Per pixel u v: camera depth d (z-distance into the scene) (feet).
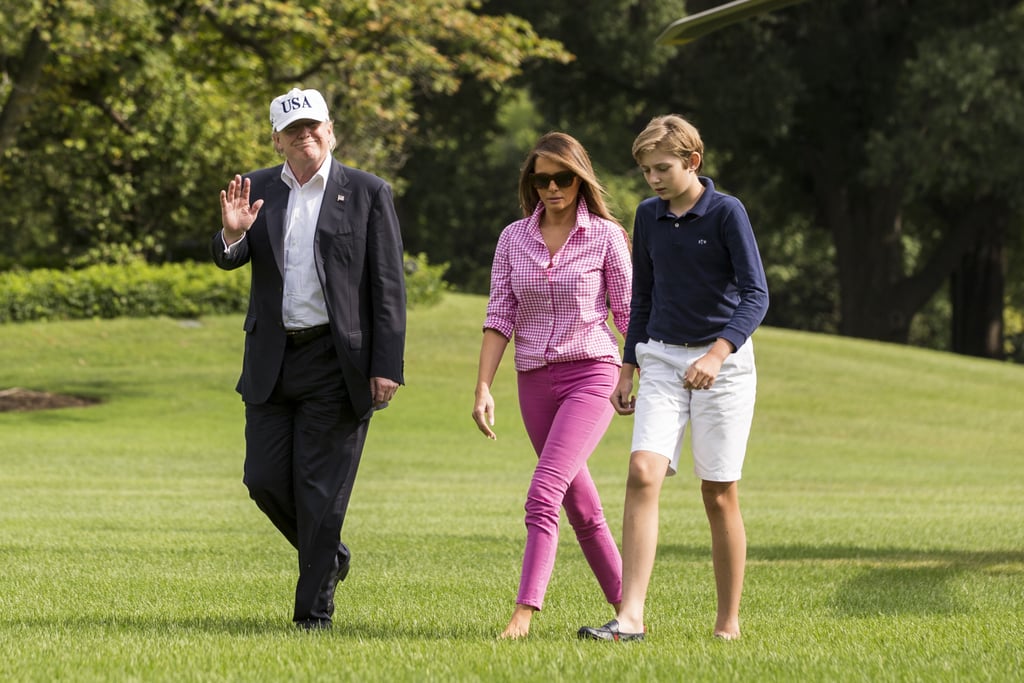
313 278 57.41
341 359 56.90
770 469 200.44
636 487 54.13
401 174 525.34
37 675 42.37
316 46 225.35
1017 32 375.04
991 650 49.11
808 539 105.09
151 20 215.10
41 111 270.87
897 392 298.56
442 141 507.30
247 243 57.77
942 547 99.55
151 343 294.05
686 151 54.24
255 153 323.16
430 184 535.19
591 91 447.42
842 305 450.71
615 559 59.16
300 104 56.75
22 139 312.29
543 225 59.11
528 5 405.59
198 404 248.93
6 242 372.58
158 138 306.76
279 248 57.26
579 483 58.03
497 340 59.00
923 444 246.06
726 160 491.31
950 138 374.43
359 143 299.17
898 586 74.69
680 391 55.16
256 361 57.72
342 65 227.40
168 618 60.29
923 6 400.88
